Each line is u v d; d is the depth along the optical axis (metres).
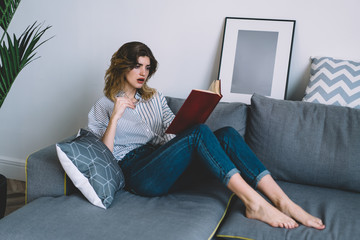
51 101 2.63
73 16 2.46
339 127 1.74
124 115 1.77
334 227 1.31
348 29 2.02
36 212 1.35
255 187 1.49
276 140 1.79
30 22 2.56
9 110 2.73
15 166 2.77
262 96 1.93
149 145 1.81
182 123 1.55
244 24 2.16
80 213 1.35
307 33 2.10
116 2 2.37
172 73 2.37
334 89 1.93
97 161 1.45
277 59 2.11
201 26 2.26
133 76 1.76
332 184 1.71
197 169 1.71
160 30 2.33
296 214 1.37
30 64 2.61
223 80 2.21
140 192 1.57
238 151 1.53
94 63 2.49
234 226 1.34
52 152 1.63
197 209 1.41
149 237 1.19
